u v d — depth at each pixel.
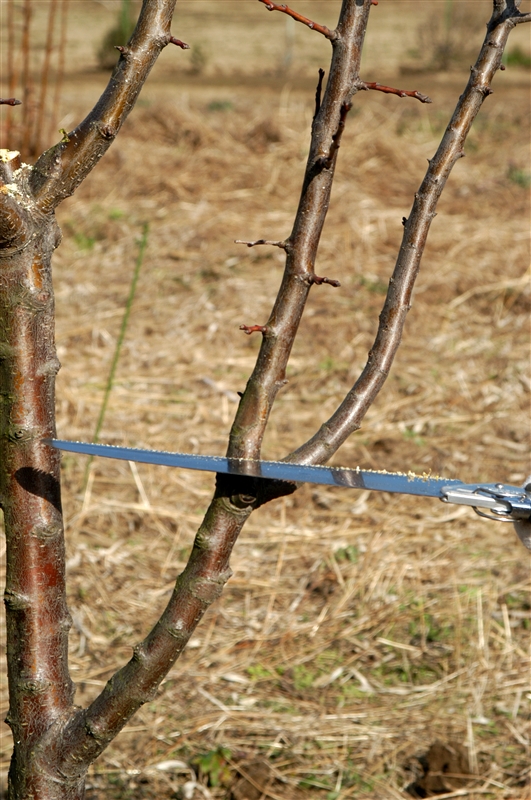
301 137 18.67
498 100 23.52
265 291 12.57
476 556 7.35
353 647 6.46
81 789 2.57
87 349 10.93
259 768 5.32
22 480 2.39
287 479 2.08
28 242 2.29
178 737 5.63
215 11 37.28
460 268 13.05
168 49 30.70
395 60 29.91
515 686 6.05
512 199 15.96
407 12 37.19
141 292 12.52
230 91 25.06
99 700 2.42
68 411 9.41
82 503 8.01
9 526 2.43
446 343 11.16
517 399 9.86
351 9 2.32
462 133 2.53
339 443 2.52
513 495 2.11
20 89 22.16
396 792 5.23
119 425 9.23
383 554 7.38
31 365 2.35
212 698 5.97
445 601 6.84
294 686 6.09
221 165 17.09
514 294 12.23
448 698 5.97
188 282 12.84
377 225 14.73
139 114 19.28
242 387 10.12
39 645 2.46
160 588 7.09
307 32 33.62
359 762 5.45
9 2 14.02
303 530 7.74
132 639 6.52
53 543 2.46
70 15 33.25
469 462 8.69
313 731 5.69
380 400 9.91
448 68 29.34
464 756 5.39
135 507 7.98
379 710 5.88
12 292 2.32
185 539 7.69
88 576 7.14
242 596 6.99
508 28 2.51
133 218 14.99
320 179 2.37
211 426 9.33
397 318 2.57
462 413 9.64
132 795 5.19
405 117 21.14
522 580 7.04
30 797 2.47
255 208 15.63
